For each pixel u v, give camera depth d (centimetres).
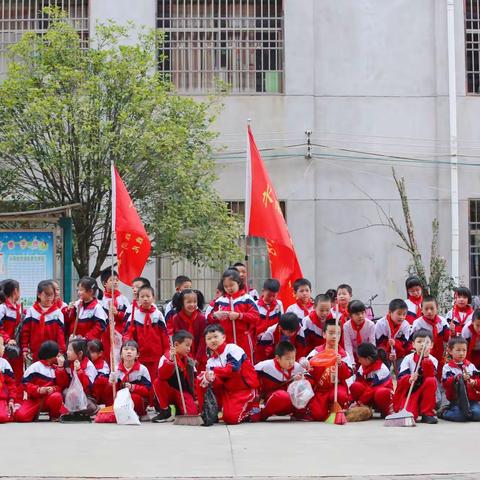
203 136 1522
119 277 1117
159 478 705
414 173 1817
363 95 1823
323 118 1820
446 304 1580
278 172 1806
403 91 1825
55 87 1418
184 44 1822
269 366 1006
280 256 1102
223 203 1540
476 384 998
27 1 1792
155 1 1811
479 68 1831
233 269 1084
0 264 1287
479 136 1823
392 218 1758
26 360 1127
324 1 1838
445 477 708
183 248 1516
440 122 1822
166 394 998
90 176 1425
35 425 974
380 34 1831
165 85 1495
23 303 1284
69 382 1018
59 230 1367
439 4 1828
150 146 1410
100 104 1415
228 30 1825
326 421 993
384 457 780
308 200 1802
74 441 859
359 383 1024
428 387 985
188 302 1067
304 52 1814
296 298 1105
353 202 1812
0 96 1427
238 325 1055
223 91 1666
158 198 1482
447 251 1800
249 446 830
